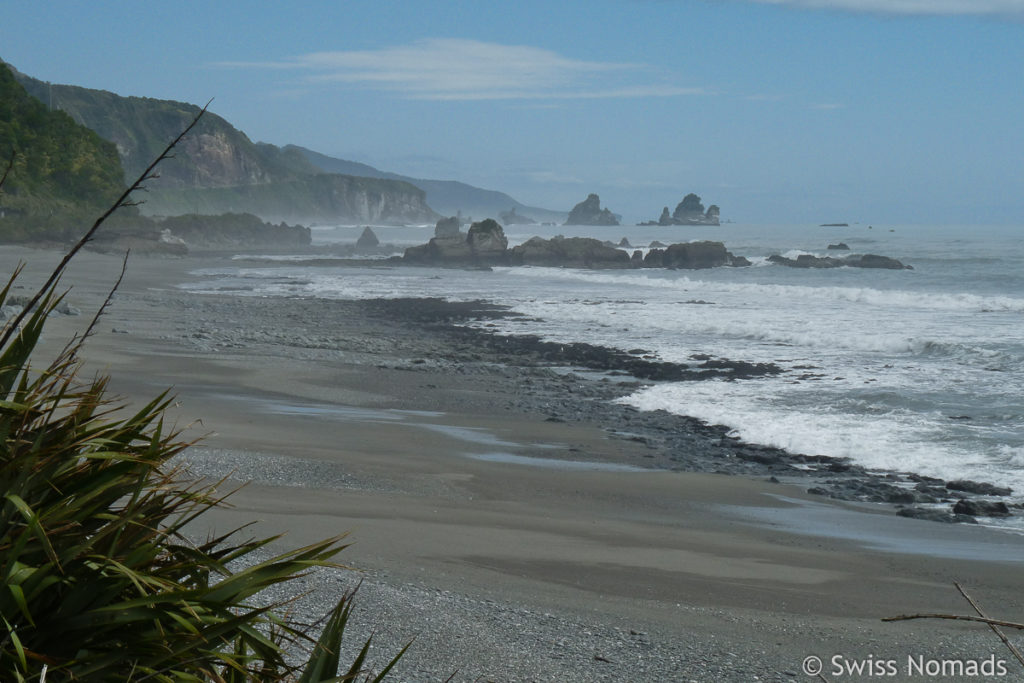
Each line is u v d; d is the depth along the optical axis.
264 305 46.12
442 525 10.74
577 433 18.66
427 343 32.69
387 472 13.46
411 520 10.82
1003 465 16.30
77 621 1.97
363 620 6.62
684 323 38.00
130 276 65.69
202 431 15.33
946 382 24.08
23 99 123.31
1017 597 9.58
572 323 39.28
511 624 7.20
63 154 118.12
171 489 2.34
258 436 15.72
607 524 11.73
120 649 1.99
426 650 6.19
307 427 17.20
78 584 1.99
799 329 35.56
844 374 25.58
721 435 18.83
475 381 24.89
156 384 20.86
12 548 1.91
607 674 6.25
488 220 90.88
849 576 10.10
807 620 8.38
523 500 12.78
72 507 2.06
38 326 2.29
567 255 87.56
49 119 123.38
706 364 27.66
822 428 19.16
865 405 21.25
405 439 16.84
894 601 9.26
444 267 86.56
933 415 20.14
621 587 9.03
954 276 69.12
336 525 10.04
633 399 22.55
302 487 12.02
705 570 9.91
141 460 2.18
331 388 22.69
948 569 10.55
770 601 8.98
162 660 1.98
